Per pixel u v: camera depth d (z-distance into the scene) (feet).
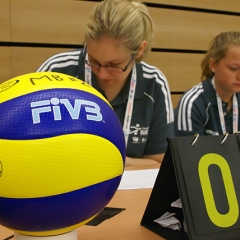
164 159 2.07
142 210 2.44
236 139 2.23
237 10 9.30
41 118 1.38
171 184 2.12
